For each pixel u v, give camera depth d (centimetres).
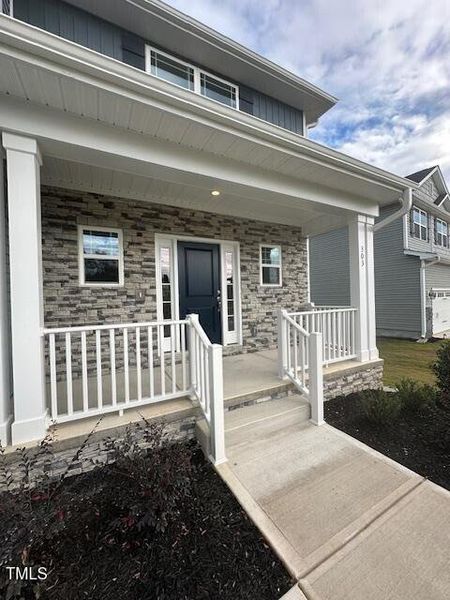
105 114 248
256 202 472
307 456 265
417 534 182
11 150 229
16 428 225
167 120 259
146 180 378
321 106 693
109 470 222
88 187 401
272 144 307
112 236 438
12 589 142
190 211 504
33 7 424
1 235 226
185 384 309
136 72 223
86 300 416
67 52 200
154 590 154
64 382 382
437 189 1386
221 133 279
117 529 187
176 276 498
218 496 220
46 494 188
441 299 1178
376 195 445
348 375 430
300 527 189
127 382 276
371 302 475
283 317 380
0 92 220
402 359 744
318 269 1373
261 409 324
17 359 227
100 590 154
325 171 363
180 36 503
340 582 155
